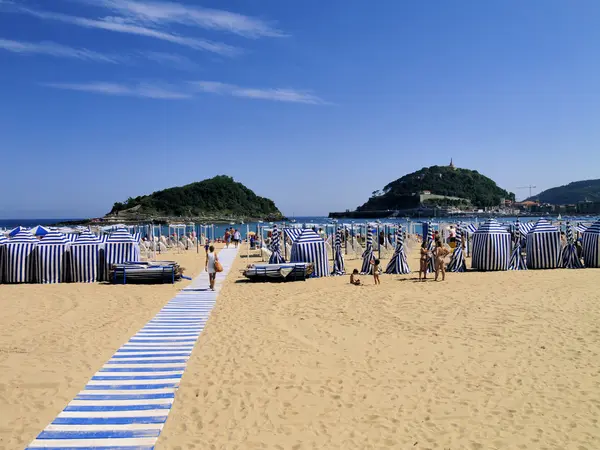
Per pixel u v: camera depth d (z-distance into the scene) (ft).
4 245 50.80
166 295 42.47
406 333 27.99
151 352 24.25
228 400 18.25
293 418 16.79
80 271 51.26
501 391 19.02
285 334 28.02
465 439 15.21
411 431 15.81
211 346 25.45
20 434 15.39
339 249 57.16
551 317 31.14
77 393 18.79
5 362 22.50
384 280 50.78
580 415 16.72
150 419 16.52
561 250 61.36
